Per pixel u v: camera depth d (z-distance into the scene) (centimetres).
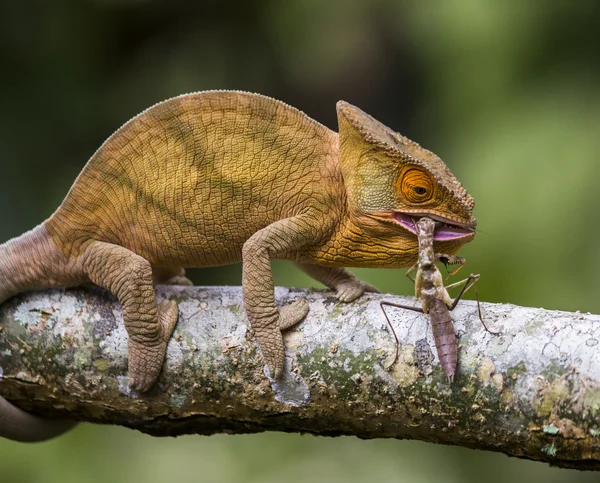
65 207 599
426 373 534
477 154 1035
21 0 1217
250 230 592
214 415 590
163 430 613
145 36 1372
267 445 1100
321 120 1596
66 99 1230
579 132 1005
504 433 518
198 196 584
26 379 611
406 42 1473
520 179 987
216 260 610
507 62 1102
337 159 583
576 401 495
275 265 1038
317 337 562
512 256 961
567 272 948
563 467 517
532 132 1018
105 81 1303
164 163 586
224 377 574
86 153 1233
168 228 591
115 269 583
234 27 1437
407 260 585
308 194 580
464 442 538
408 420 544
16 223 1141
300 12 1455
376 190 564
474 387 520
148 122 587
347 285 588
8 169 1158
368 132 560
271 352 558
